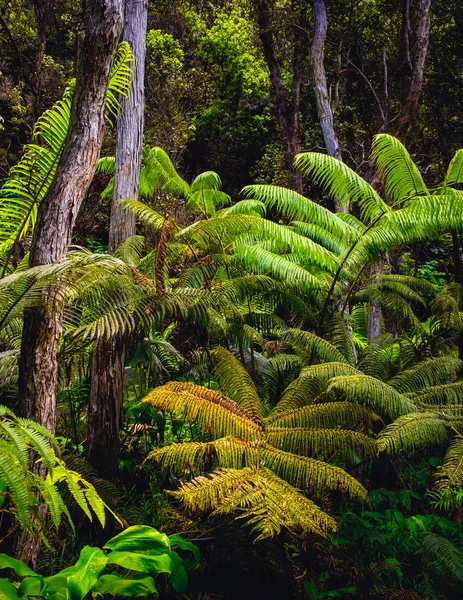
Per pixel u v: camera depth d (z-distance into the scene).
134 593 1.52
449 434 2.95
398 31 11.09
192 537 2.84
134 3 4.29
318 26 9.09
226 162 16.48
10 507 1.88
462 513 3.31
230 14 16.80
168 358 4.11
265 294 4.29
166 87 13.13
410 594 2.56
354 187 4.63
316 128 13.66
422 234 4.27
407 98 8.41
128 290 2.99
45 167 2.79
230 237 4.18
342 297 4.82
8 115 9.56
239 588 2.54
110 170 6.09
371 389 2.90
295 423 2.96
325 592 2.52
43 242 2.20
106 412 3.25
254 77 15.95
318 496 2.86
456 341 4.70
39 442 1.66
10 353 3.15
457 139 12.27
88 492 1.80
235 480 2.38
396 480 3.80
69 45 11.92
